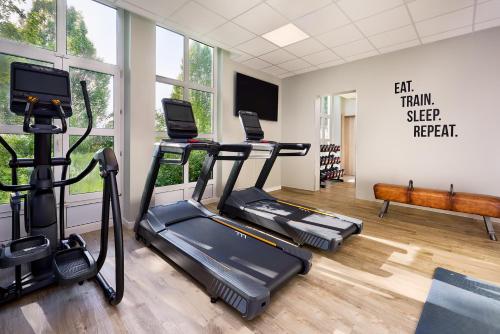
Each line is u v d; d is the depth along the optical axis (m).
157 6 3.18
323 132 8.25
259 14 3.34
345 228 2.93
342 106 9.04
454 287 2.12
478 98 3.87
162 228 2.70
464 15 3.34
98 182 3.39
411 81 4.46
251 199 3.92
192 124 2.92
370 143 5.00
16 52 2.69
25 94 1.80
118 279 1.73
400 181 4.66
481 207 3.25
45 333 1.58
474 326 1.67
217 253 2.23
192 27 3.72
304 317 1.76
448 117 4.13
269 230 3.53
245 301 1.63
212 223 2.93
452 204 3.46
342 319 1.75
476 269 2.44
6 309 1.79
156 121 4.01
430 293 2.04
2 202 2.71
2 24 2.65
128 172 3.49
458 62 4.00
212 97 4.84
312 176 6.05
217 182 5.04
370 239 3.17
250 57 4.95
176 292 2.02
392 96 4.68
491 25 3.63
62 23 2.98
